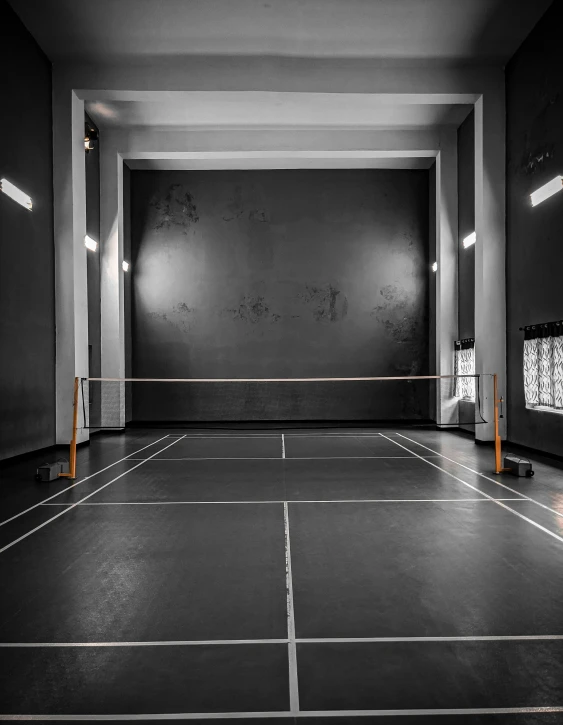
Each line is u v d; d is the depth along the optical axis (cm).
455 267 1498
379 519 573
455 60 1126
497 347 1152
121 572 424
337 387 1719
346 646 306
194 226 1719
